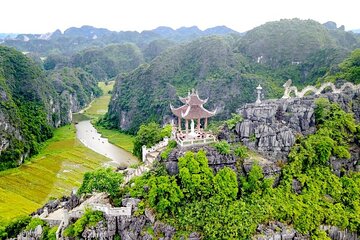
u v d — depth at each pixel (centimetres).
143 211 7269
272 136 8394
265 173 7919
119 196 7862
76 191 9256
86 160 17862
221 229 6950
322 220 7781
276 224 7344
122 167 10031
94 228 7194
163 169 7612
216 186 7331
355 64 17000
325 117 9231
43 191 13800
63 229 7612
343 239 7819
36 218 8425
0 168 16875
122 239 7200
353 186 8481
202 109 8275
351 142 9212
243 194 7612
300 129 8906
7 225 8756
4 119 19712
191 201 7275
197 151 7788
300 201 7850
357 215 8000
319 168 8531
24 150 18862
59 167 16800
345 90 10788
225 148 7838
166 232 6944
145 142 11525
